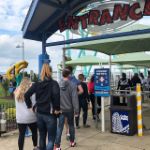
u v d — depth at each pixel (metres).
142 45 9.77
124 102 7.85
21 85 5.52
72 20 8.38
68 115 6.12
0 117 7.96
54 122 4.89
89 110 11.75
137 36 7.98
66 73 6.05
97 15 7.81
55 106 4.83
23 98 5.44
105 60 18.38
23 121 5.50
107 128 8.34
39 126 5.05
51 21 8.68
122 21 7.41
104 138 7.18
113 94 7.74
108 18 7.61
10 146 6.72
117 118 7.55
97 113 8.82
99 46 9.60
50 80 4.96
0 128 7.63
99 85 7.80
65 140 7.00
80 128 8.38
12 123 8.38
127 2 7.30
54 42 8.71
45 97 4.89
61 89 6.01
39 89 4.96
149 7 6.85
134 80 14.20
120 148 6.31
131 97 7.36
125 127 7.43
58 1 7.98
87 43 9.00
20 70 8.10
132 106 7.39
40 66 8.90
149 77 15.66
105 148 6.32
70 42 8.34
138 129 7.41
